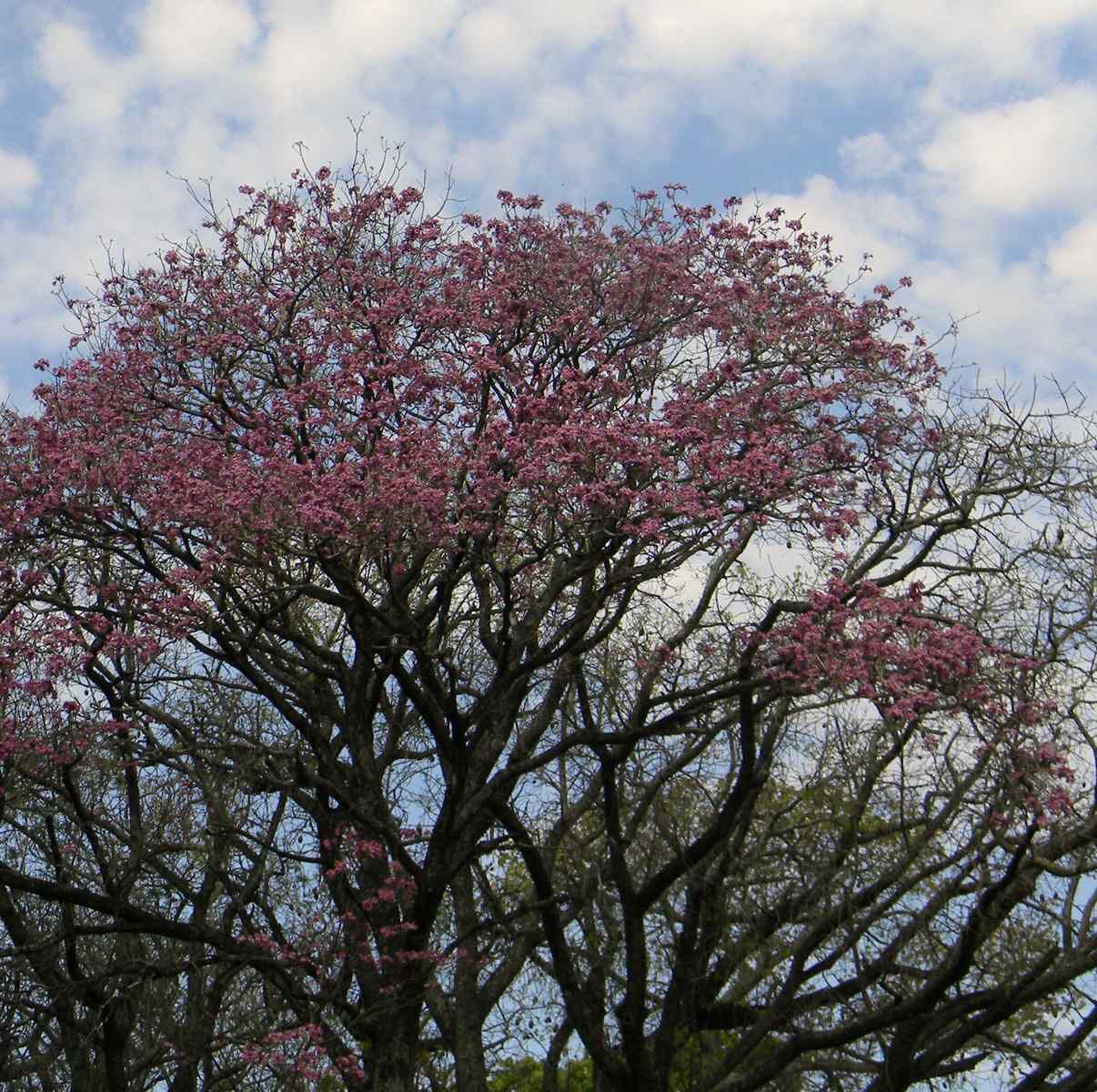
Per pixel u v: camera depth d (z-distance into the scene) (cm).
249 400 1878
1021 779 1448
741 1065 1903
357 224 1955
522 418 1655
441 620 1775
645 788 1877
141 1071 1841
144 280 1930
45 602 1650
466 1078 1738
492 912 1977
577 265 1928
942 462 1900
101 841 2025
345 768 1781
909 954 1741
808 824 1622
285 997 1742
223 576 1598
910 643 1544
